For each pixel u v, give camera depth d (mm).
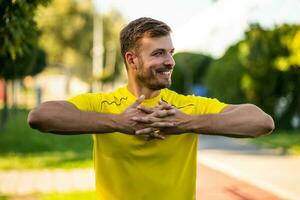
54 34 60406
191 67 42375
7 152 17375
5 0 5762
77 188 10898
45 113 3271
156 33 3355
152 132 3322
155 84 3391
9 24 5918
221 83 28062
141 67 3387
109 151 3438
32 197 9875
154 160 3426
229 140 22219
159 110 3303
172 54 3424
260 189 11008
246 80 26000
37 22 6406
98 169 3500
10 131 25047
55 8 60531
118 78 66875
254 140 21906
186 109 3523
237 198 10094
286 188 11062
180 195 3490
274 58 25125
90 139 23297
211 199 10000
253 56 25109
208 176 12727
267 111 26391
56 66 65438
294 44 24625
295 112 26359
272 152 17750
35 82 62375
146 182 3430
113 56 66188
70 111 3305
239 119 3334
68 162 14938
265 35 25062
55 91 75312
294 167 14086
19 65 16828
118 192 3477
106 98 3520
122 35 3473
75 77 73000
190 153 3496
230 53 28141
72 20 61344
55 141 21531
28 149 18328
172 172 3449
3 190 10625
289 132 26141
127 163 3430
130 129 3301
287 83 25719
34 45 6672
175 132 3326
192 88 42500
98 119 3299
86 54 62562
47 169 13648
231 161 15422
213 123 3322
